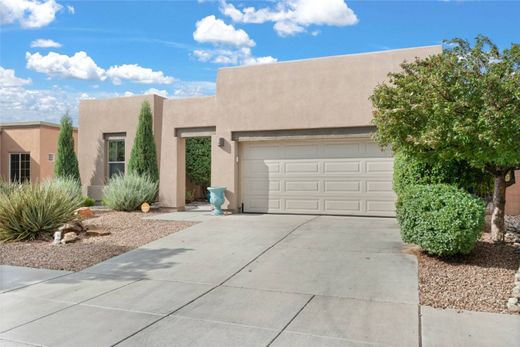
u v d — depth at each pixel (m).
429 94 6.89
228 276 6.07
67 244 8.55
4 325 4.33
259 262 6.80
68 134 17.28
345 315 4.48
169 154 14.24
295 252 7.34
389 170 11.45
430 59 7.62
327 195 12.09
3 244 8.67
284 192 12.56
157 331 4.14
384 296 5.04
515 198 11.54
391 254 6.97
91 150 17.70
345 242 8.01
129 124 17.06
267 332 4.07
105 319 4.47
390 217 11.41
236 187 12.95
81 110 17.88
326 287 5.45
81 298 5.20
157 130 16.94
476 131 6.46
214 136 13.53
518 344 3.71
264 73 12.48
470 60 6.75
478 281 5.44
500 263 6.21
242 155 13.05
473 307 4.62
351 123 11.45
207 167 19.20
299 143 12.37
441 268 6.06
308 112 11.91
